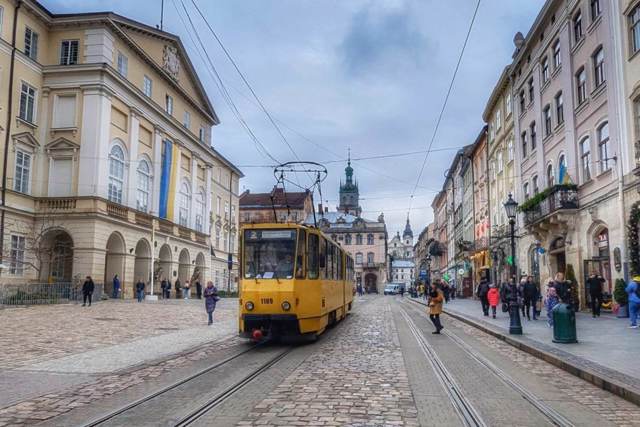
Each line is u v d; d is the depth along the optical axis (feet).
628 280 67.97
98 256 119.85
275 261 50.88
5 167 111.65
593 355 38.93
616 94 71.56
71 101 124.16
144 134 144.87
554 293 62.75
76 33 125.90
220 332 61.57
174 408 25.13
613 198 72.59
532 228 101.35
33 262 118.62
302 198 262.67
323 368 36.32
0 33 110.63
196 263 182.60
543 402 26.58
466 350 46.47
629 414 24.41
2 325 64.08
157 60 152.56
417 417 23.34
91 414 24.27
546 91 100.83
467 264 188.14
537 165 105.50
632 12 68.64
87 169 121.39
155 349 46.60
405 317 89.20
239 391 28.94
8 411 24.89
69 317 76.74
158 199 150.30
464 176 202.69
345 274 81.15
